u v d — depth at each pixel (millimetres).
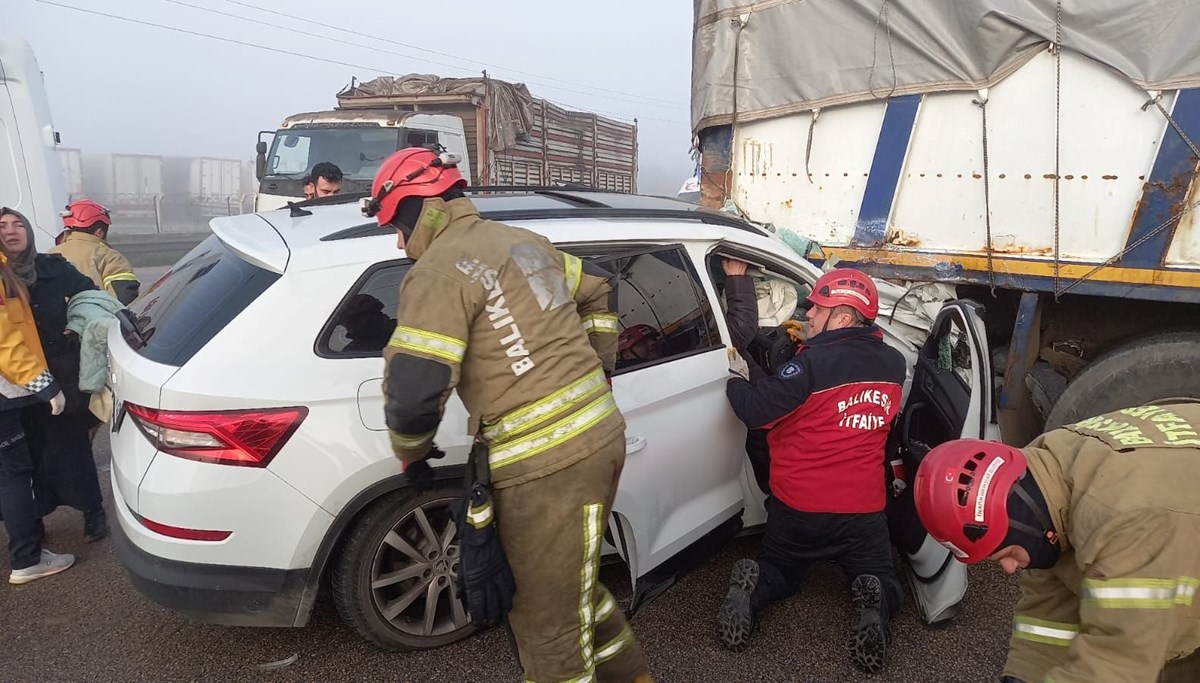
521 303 1973
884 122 4191
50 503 3598
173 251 18938
